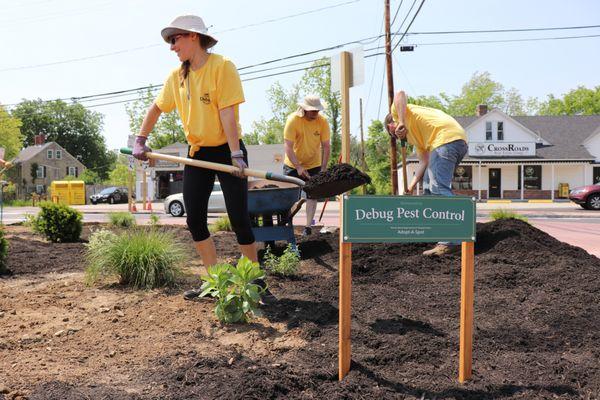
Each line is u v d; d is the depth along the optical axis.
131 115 48.94
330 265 5.85
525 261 5.30
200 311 4.09
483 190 36.94
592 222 15.98
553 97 69.81
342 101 5.66
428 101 67.69
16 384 2.76
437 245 5.98
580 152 36.62
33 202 45.03
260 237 6.15
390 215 2.86
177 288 4.82
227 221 9.73
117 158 97.38
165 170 45.69
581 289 4.44
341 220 2.85
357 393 2.79
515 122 36.84
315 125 7.42
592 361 3.19
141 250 4.88
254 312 3.75
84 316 4.00
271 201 6.00
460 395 2.79
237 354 3.23
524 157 36.47
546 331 3.68
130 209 25.09
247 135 63.03
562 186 36.06
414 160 37.81
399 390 2.84
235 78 4.09
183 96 4.21
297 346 3.40
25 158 70.25
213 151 4.29
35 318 3.94
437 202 2.90
